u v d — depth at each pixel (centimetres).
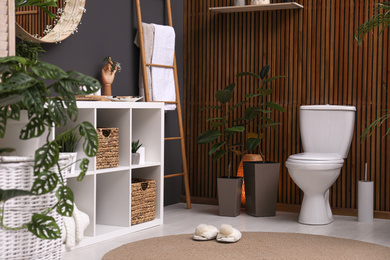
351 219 443
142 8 469
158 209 411
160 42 461
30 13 351
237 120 469
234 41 504
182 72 523
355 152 461
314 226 411
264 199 448
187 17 523
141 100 459
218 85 511
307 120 448
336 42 466
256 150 494
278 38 486
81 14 385
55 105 205
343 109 439
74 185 352
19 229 212
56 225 207
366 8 455
